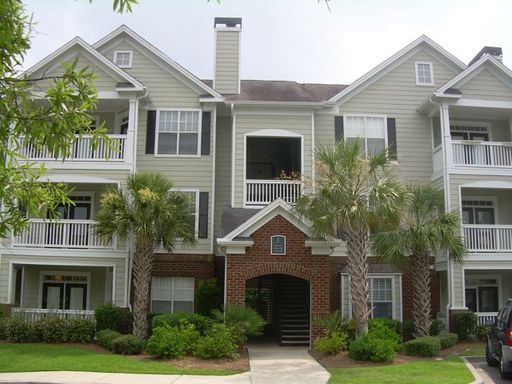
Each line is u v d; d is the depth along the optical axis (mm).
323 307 17422
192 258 21219
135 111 20922
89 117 5637
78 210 22109
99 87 21000
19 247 19906
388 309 20828
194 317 17172
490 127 23422
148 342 15117
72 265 20047
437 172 21969
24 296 21766
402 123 22828
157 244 18156
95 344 17812
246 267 17500
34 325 18094
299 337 18688
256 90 23859
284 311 19516
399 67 23234
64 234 20047
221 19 24078
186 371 13289
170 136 22047
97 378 12203
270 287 23641
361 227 16000
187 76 22172
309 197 16375
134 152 20703
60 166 20375
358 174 15961
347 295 20734
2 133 5172
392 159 22250
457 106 21766
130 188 17938
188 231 18422
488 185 21141
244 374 13109
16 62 5254
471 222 22906
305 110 22031
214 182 21891
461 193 22406
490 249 20719
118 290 19766
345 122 22578
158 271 21109
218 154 22859
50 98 5219
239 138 21750
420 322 17703
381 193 15539
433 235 17062
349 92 22703
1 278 19797
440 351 16672
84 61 21156
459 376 12414
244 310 16453
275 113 21984
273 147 24344
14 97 5164
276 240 17672
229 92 23391
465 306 20391
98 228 17766
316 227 15953
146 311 17891
